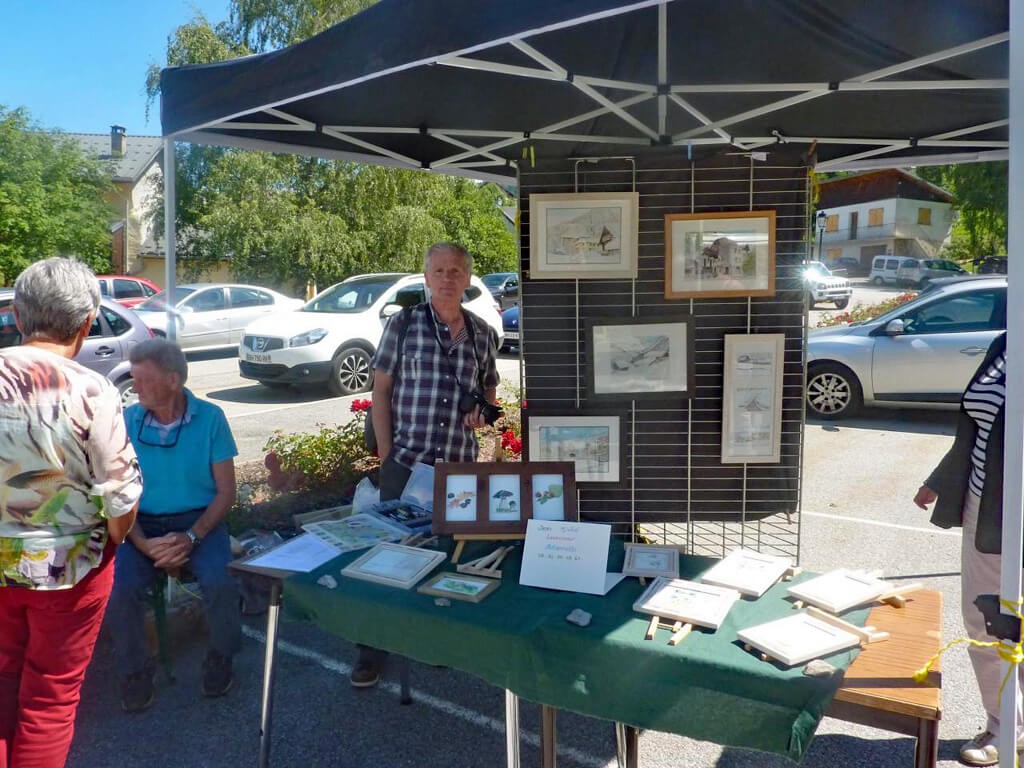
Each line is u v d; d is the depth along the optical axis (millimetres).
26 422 1952
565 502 2496
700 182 2762
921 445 7422
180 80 3217
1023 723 2455
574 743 2867
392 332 3262
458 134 4328
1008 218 1518
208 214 20156
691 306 2822
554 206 2779
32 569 2021
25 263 22469
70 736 2207
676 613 1955
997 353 2355
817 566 4457
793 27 3004
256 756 2771
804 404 2879
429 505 2941
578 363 2881
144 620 3057
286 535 4406
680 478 2939
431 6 2166
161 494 3152
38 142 23703
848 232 45594
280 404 9773
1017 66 1474
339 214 19922
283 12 20250
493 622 1970
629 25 3139
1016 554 1570
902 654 1835
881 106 3893
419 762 2744
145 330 8180
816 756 2750
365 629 2143
